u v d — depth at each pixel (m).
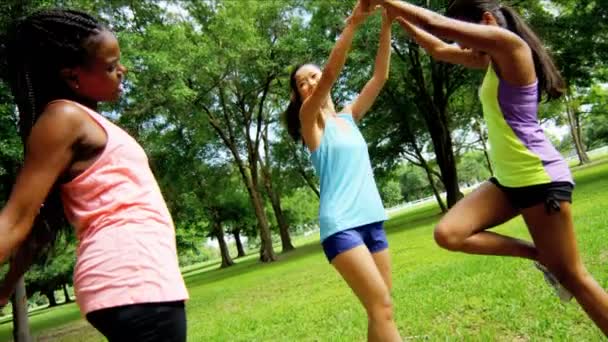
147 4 18.77
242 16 21.33
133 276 1.61
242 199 36.22
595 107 33.62
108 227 1.65
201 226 37.34
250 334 6.15
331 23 21.28
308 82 3.26
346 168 2.88
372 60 19.17
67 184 1.67
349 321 5.36
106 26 1.84
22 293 8.41
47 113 1.64
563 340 3.38
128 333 1.58
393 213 48.56
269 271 17.66
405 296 6.08
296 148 29.56
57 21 1.72
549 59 2.68
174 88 15.74
